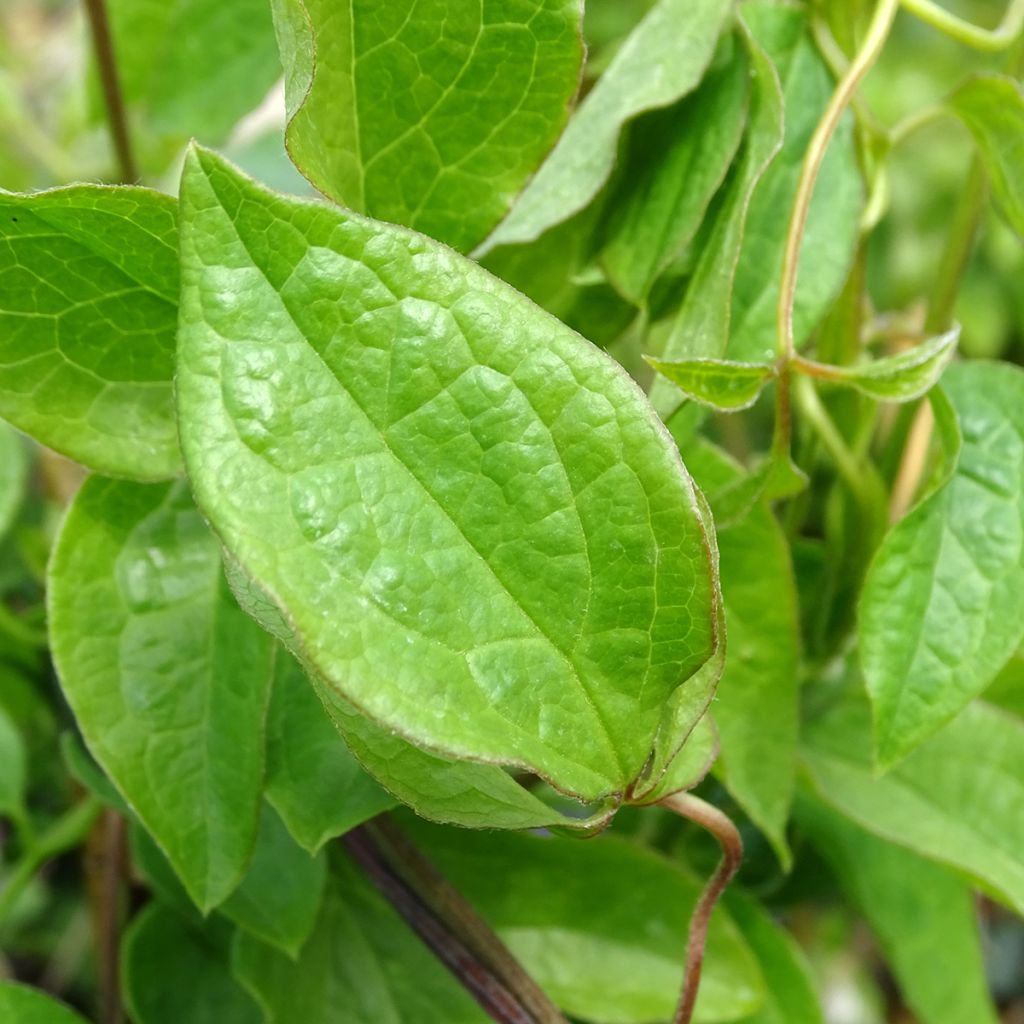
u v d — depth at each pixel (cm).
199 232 8
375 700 8
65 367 12
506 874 16
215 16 21
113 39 22
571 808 20
